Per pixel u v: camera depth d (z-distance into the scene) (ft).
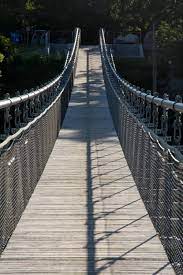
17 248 18.97
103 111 65.31
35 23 161.99
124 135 37.04
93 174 31.01
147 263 17.61
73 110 66.08
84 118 59.41
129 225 21.57
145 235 20.34
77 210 23.73
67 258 18.11
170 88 118.93
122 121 39.50
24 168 23.45
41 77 112.78
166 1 147.54
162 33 143.33
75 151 38.73
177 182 16.29
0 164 17.75
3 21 151.84
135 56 131.64
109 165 33.58
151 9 149.18
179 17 147.74
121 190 27.35
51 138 38.06
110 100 63.93
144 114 30.78
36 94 30.60
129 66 122.93
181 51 123.75
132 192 26.91
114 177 30.22
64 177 30.25
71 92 81.51
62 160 35.27
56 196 26.11
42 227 21.29
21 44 145.38
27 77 112.27
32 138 26.45
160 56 127.65
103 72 98.32
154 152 21.21
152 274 16.74
